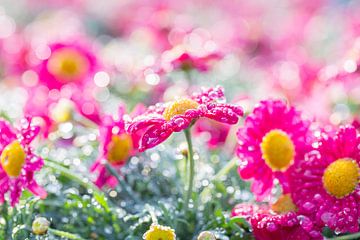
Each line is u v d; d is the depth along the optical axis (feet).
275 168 1.66
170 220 1.66
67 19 3.71
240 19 3.52
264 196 1.67
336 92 2.16
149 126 1.54
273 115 1.67
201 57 2.09
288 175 1.66
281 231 1.58
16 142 1.65
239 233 1.63
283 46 3.05
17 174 1.64
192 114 1.52
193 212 1.70
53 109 1.96
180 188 1.81
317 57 2.89
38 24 3.64
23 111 2.05
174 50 2.20
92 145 1.93
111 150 1.75
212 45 2.27
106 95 2.30
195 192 1.72
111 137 1.73
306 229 1.56
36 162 1.63
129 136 1.77
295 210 1.63
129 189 1.77
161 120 1.53
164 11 3.18
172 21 2.71
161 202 1.67
